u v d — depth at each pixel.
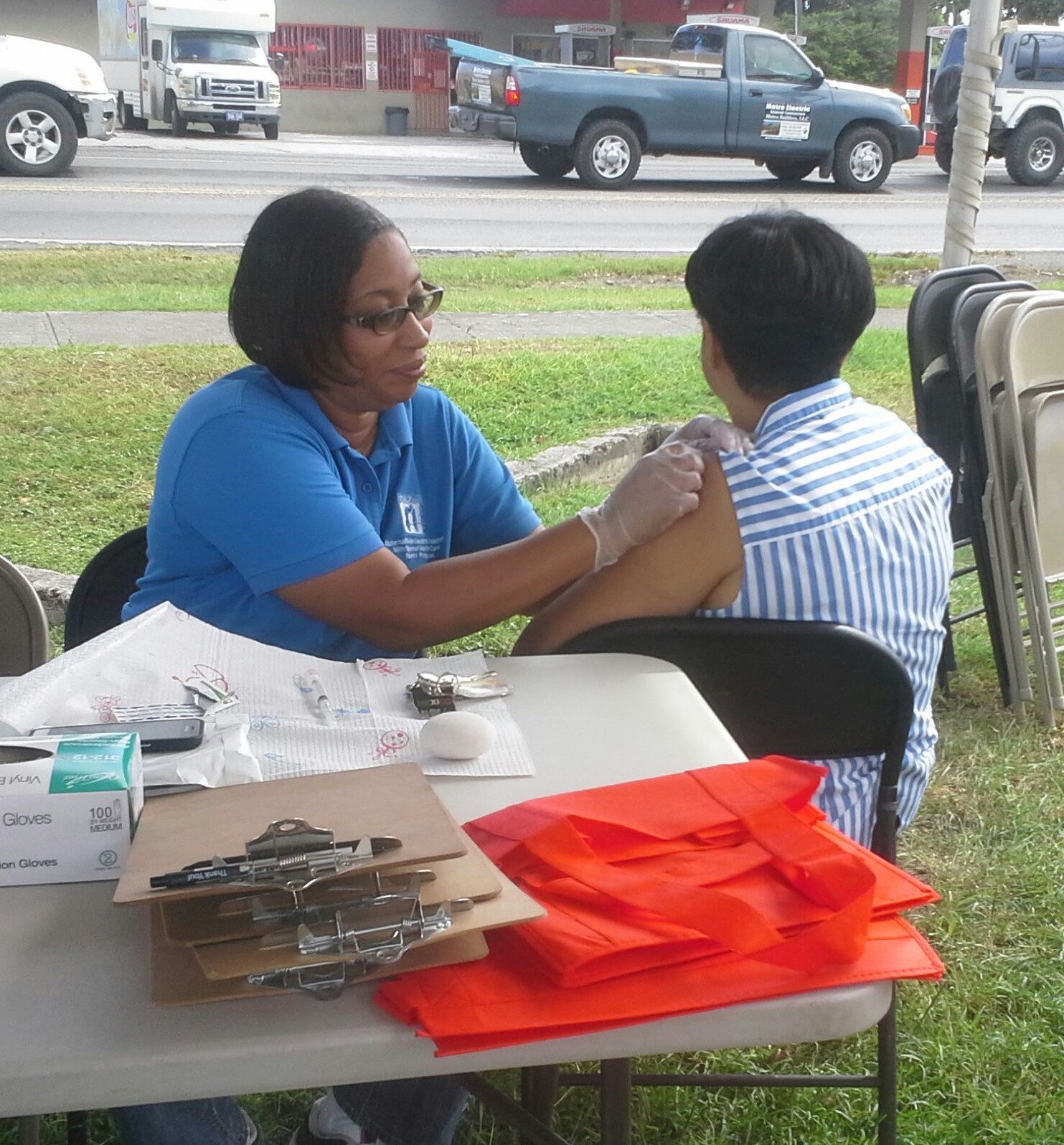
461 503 2.42
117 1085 1.01
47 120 14.25
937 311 3.91
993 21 5.05
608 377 7.15
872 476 1.97
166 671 1.66
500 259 10.95
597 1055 1.07
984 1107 2.26
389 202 14.07
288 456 2.02
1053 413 3.72
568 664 1.87
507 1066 1.05
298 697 1.67
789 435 1.96
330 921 1.06
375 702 1.69
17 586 2.22
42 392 6.33
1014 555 3.87
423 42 30.16
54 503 5.03
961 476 4.03
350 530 2.01
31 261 9.70
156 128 24.64
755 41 16.62
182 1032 1.03
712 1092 2.30
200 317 8.26
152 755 1.43
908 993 2.56
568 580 1.97
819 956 1.09
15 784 1.22
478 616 1.98
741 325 1.95
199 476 2.04
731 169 19.86
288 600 2.02
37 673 1.60
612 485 5.77
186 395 6.47
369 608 2.00
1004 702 3.94
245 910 1.08
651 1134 2.21
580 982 1.07
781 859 1.20
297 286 2.00
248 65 21.97
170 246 10.70
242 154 19.34
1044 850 3.10
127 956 1.13
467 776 1.50
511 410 6.50
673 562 1.95
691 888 1.14
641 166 19.80
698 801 1.29
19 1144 1.83
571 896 1.16
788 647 1.92
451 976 1.08
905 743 1.98
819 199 16.06
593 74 16.03
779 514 1.90
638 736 1.62
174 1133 1.64
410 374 2.08
